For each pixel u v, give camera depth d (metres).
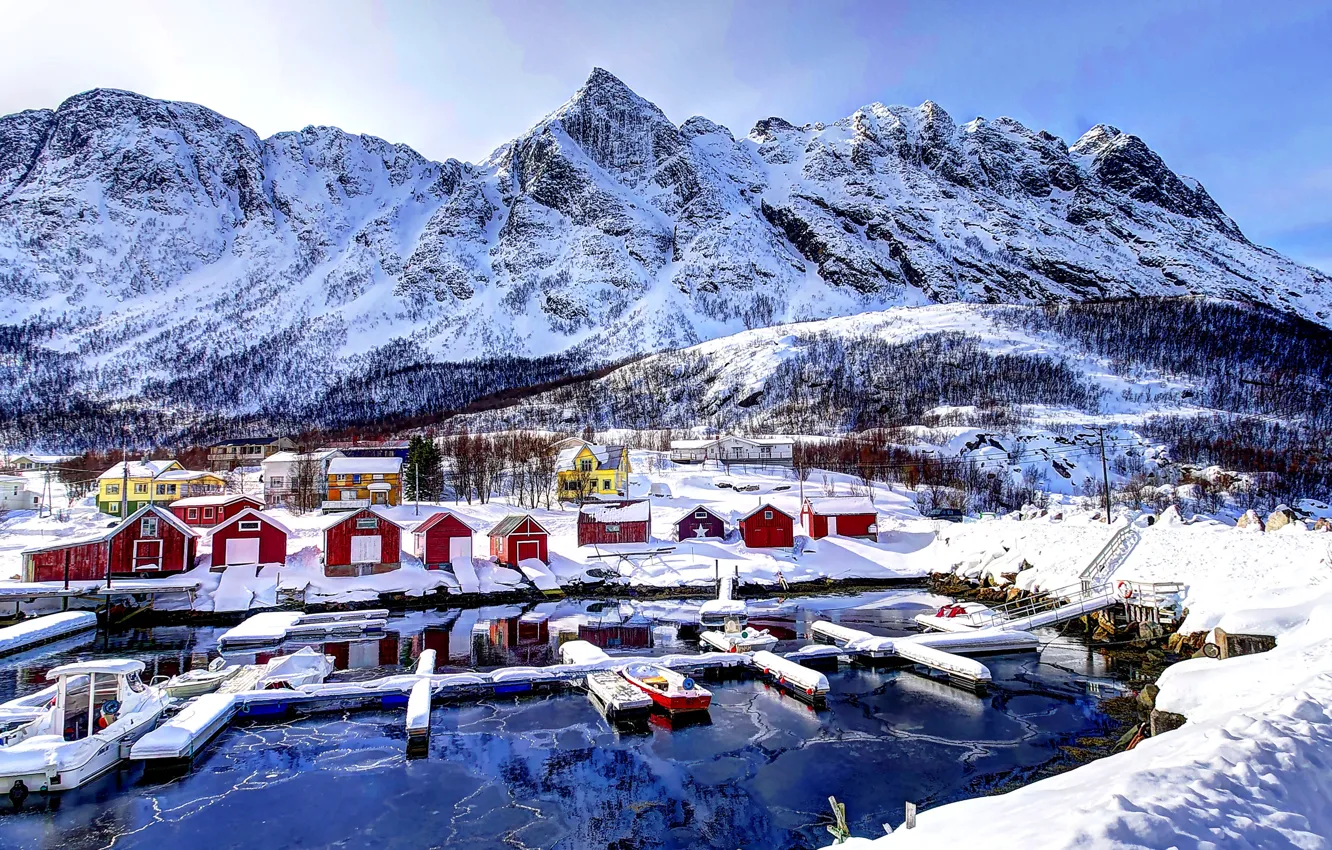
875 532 79.81
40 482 117.56
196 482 97.12
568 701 35.75
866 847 14.07
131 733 29.06
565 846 22.66
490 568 66.88
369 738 31.19
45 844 22.67
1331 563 37.53
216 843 22.83
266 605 57.19
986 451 147.12
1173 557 48.03
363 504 94.75
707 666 40.28
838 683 38.47
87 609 56.09
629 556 72.06
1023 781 26.16
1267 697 22.20
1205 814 11.77
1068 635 46.78
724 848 22.41
